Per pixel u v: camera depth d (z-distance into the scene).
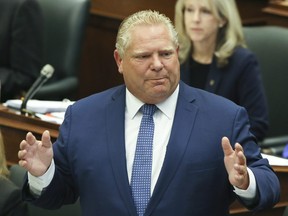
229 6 11.81
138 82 7.13
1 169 8.51
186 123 7.28
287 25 15.81
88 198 7.32
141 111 7.40
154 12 7.23
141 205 7.13
